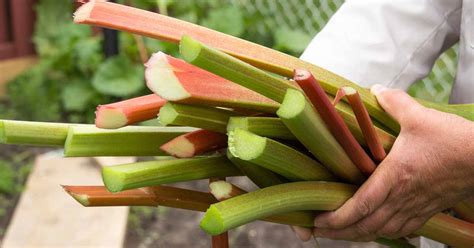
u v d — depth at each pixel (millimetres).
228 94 673
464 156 709
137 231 1888
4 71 2686
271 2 2637
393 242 843
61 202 1896
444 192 738
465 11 844
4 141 675
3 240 1765
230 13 2482
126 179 665
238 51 708
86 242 1739
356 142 719
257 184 731
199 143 696
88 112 2424
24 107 2498
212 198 748
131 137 703
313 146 694
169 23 693
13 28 2688
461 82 869
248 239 1851
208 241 1855
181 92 650
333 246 1804
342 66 909
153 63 650
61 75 2576
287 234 1867
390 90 768
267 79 664
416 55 916
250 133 662
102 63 2396
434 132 723
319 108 674
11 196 2020
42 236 1764
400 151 734
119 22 674
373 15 906
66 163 2092
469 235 819
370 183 734
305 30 2582
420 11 897
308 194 711
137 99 686
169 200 733
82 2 687
